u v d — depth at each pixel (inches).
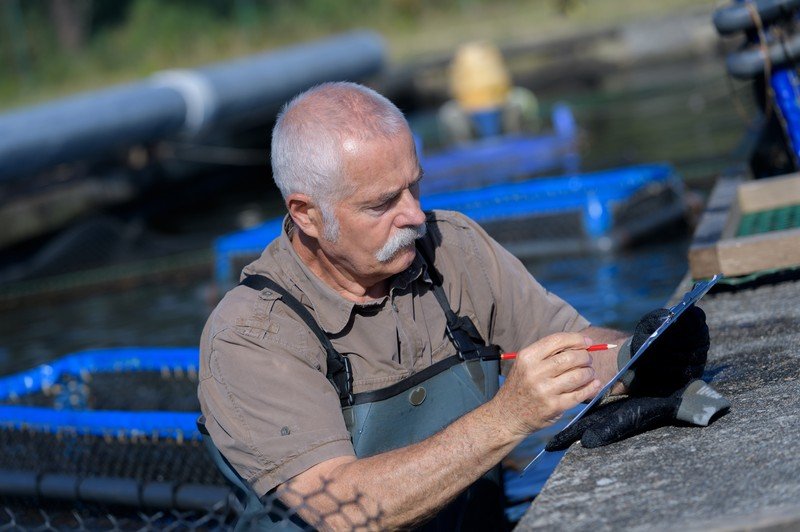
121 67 1489.9
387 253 159.6
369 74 1107.3
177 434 233.6
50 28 1515.7
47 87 1424.7
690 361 160.1
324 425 155.8
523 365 145.5
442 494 148.1
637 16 1326.3
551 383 143.9
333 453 154.0
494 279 177.5
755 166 350.3
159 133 786.2
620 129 764.6
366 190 156.3
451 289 174.9
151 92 785.6
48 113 701.3
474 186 651.5
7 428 253.4
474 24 1513.3
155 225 690.8
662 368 161.0
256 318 162.1
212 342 163.2
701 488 137.6
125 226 637.3
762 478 136.3
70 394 282.8
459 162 689.0
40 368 288.8
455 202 461.1
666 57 1150.3
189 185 831.7
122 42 1540.4
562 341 145.9
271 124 968.9
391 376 165.2
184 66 1475.1
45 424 249.4
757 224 269.6
